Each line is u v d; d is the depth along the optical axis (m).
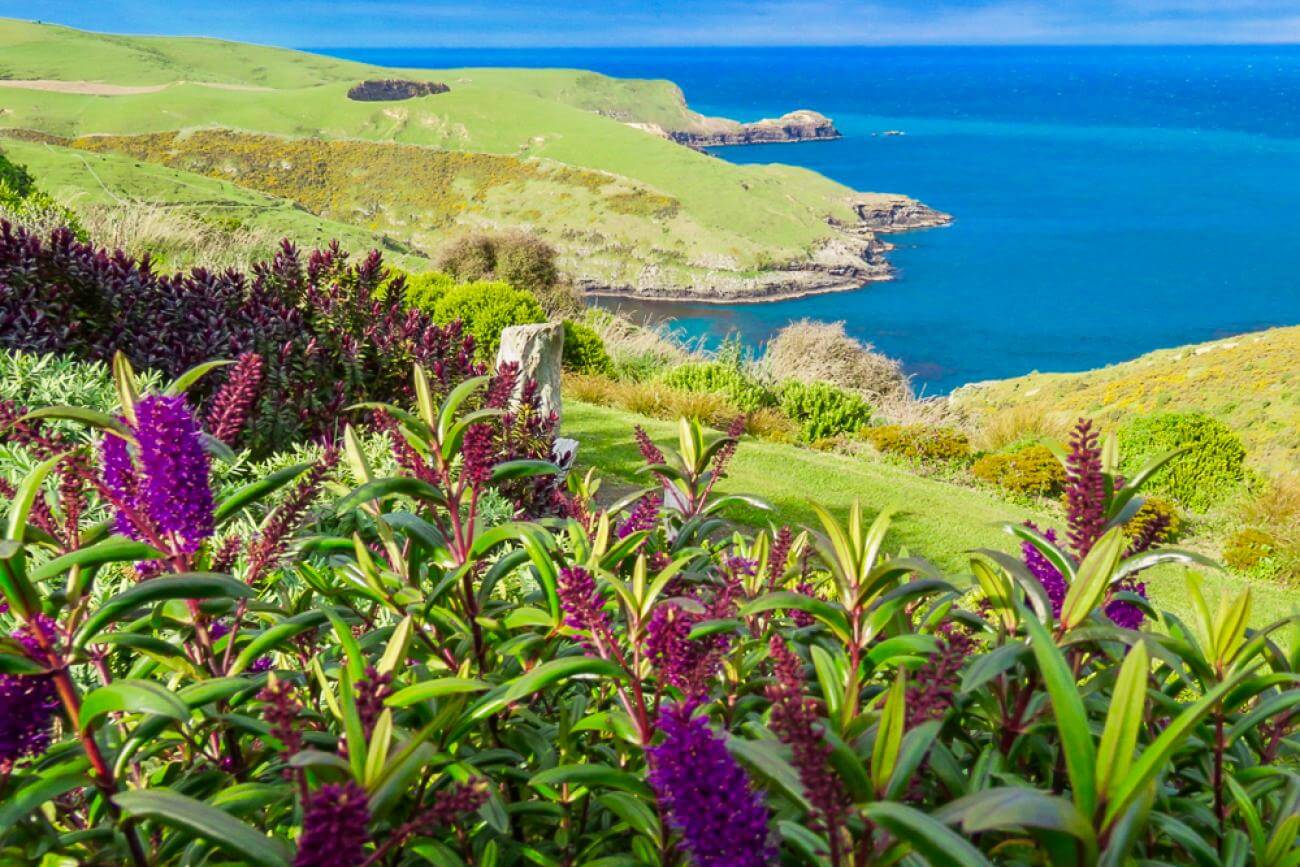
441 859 1.26
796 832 1.14
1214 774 1.48
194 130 136.25
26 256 4.59
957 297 99.50
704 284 106.12
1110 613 1.74
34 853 1.25
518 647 1.71
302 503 1.75
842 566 1.55
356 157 128.12
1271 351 34.81
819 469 10.98
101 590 2.29
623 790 1.42
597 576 1.80
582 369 15.91
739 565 2.05
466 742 1.66
